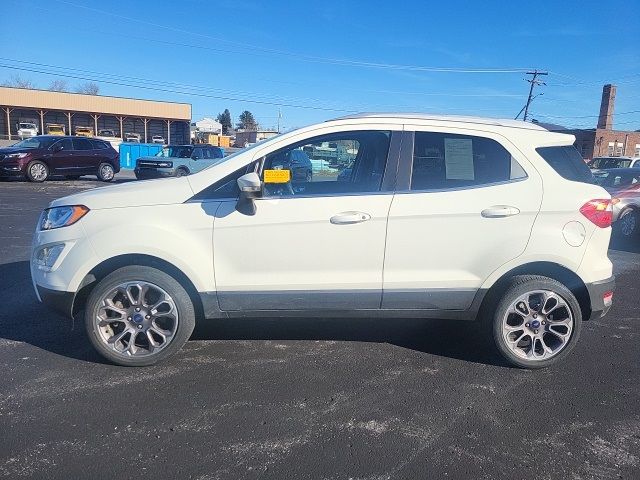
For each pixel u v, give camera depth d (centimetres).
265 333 481
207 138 7338
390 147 409
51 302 394
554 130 446
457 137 412
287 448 308
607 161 1991
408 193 401
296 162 416
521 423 341
